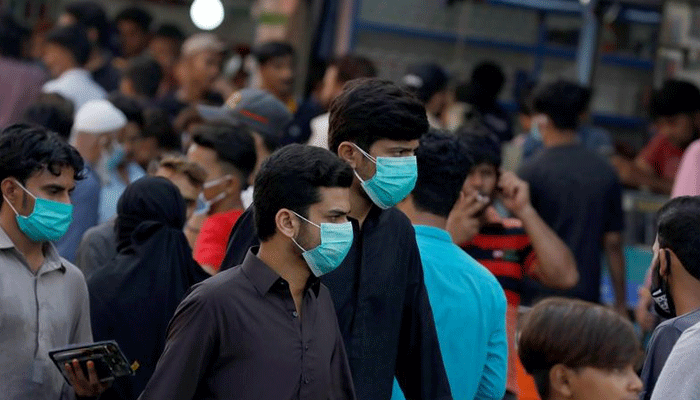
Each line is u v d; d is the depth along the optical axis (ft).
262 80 59.21
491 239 37.83
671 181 57.72
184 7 88.38
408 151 27.50
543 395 25.63
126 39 78.59
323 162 25.12
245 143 39.55
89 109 48.70
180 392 24.94
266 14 67.51
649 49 66.64
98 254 36.35
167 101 65.36
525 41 66.85
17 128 30.60
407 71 58.75
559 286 40.40
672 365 26.55
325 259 25.21
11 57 68.85
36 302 30.45
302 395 25.25
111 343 28.35
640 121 66.39
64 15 73.97
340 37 65.87
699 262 29.48
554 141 48.55
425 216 30.42
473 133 38.14
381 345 27.48
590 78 61.21
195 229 39.40
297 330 25.34
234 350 24.93
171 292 33.76
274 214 25.14
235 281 25.23
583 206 47.83
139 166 52.11
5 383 29.78
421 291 28.35
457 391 29.86
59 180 30.40
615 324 25.08
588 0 60.85
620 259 49.19
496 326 30.66
